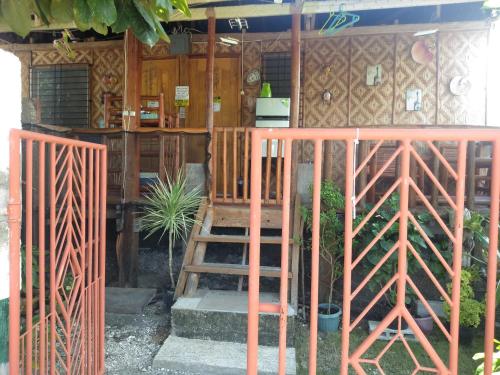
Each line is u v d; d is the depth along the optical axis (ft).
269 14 13.96
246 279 14.42
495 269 4.30
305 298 14.34
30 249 5.50
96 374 7.76
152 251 18.17
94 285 7.64
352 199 4.46
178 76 21.18
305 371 9.98
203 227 13.85
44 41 22.38
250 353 4.53
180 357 9.90
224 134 14.64
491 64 18.85
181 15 14.33
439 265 12.33
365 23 20.39
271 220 14.08
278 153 14.19
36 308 12.10
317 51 20.18
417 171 14.30
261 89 20.48
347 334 4.50
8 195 5.16
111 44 21.18
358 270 14.03
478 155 16.29
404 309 4.49
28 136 5.33
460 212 4.29
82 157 6.97
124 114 15.02
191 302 11.56
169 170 15.79
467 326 11.53
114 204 15.53
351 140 4.41
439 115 19.36
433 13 19.10
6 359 5.30
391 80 19.63
